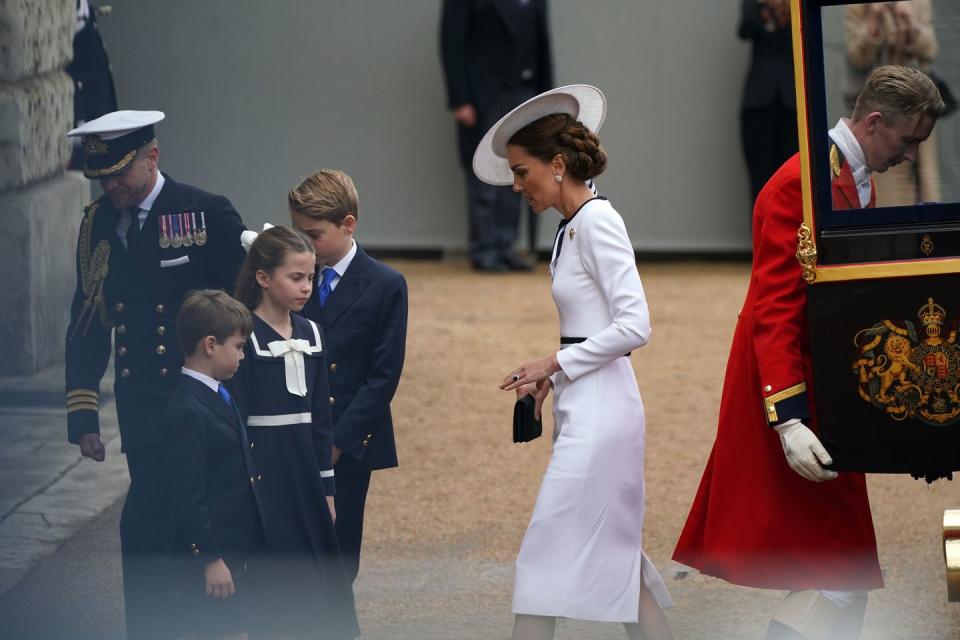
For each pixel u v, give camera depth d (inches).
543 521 557.3
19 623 635.5
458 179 1717.5
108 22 1621.6
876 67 516.7
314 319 629.6
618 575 559.8
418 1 1679.4
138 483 604.7
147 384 613.3
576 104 581.9
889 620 658.8
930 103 516.4
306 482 585.6
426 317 1392.7
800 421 527.8
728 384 576.4
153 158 617.9
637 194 1734.7
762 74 1638.8
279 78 1659.7
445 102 1700.3
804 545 552.7
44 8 1030.4
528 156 569.3
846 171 520.7
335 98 1686.8
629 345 552.7
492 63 1584.6
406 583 713.0
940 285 510.3
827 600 557.3
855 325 514.9
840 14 514.6
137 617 586.9
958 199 521.3
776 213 541.6
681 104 1712.6
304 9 1669.5
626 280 554.3
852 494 557.3
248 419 581.9
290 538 582.9
